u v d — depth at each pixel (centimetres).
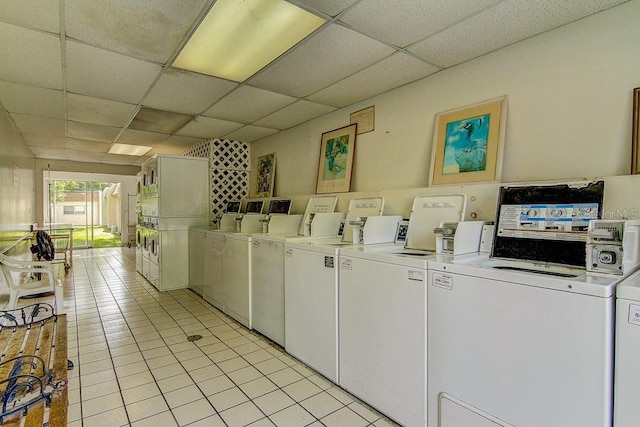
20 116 411
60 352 196
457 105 262
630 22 182
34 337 221
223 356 283
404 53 244
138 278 594
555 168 210
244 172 567
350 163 354
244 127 461
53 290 297
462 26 208
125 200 1084
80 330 343
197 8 194
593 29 195
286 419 199
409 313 187
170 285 511
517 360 144
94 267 703
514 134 229
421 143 288
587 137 197
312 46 235
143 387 234
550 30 212
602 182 176
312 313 257
